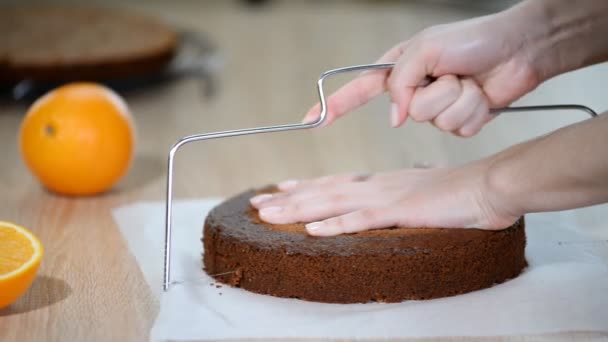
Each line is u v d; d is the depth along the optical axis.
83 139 0.85
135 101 1.17
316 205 0.70
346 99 0.71
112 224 0.81
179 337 0.61
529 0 0.71
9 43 1.11
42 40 1.12
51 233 0.79
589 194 0.62
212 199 0.85
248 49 1.39
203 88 1.22
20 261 0.65
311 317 0.63
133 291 0.69
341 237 0.67
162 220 0.80
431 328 0.62
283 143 1.02
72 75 1.06
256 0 1.71
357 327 0.62
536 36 0.70
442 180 0.68
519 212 0.65
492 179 0.65
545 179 0.63
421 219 0.67
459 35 0.69
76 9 1.30
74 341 0.62
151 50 1.10
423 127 1.06
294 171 0.94
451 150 0.98
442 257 0.65
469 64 0.70
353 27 1.50
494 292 0.66
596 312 0.64
